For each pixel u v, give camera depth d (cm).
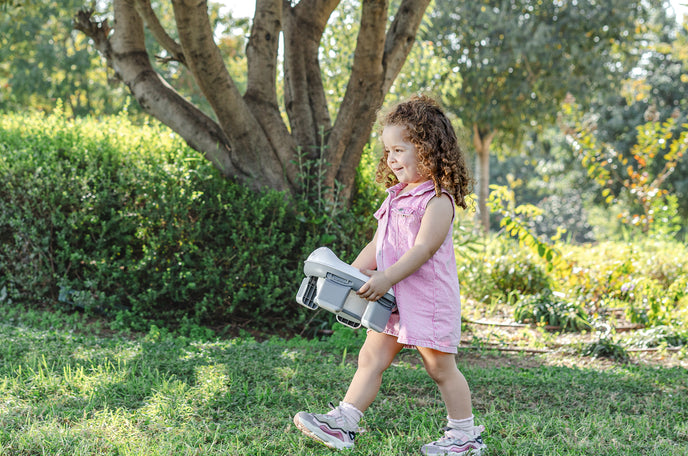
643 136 1130
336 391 388
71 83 2362
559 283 862
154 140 720
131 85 716
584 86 2022
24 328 505
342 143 712
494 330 724
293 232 666
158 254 623
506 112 2091
